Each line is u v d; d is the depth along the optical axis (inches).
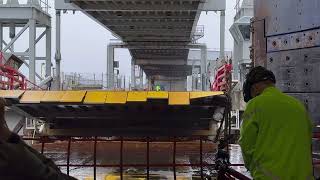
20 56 1385.3
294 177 141.2
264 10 260.4
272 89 155.3
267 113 147.6
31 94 346.9
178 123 417.4
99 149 425.4
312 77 233.9
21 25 1488.7
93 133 424.8
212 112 377.4
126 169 381.1
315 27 231.8
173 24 1519.4
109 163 390.6
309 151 148.2
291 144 143.9
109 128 418.3
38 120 431.5
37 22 1429.6
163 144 422.3
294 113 148.2
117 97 343.3
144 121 410.6
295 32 241.4
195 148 425.1
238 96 698.2
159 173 362.6
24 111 382.0
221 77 741.3
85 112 391.9
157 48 1995.6
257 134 148.1
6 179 98.7
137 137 424.8
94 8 1259.2
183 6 1251.2
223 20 1617.9
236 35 1331.2
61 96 341.7
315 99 233.0
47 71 1477.6
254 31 269.1
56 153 424.8
